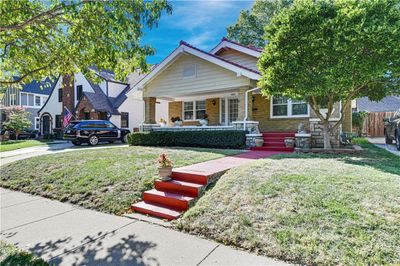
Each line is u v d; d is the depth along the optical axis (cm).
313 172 499
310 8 758
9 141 2250
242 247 324
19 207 523
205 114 1534
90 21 427
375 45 675
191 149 1045
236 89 1224
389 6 706
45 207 519
